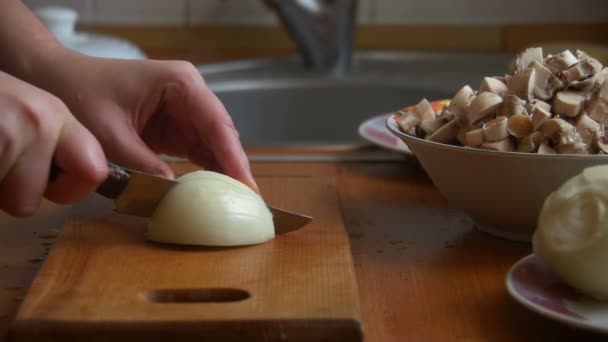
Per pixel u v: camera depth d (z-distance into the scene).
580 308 0.55
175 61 0.76
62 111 0.61
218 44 1.60
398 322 0.58
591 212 0.56
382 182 0.86
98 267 0.62
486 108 0.66
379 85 1.36
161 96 0.74
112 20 1.60
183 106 0.75
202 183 0.67
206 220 0.66
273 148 1.00
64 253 0.65
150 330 0.54
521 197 0.65
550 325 0.57
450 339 0.56
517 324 0.57
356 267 0.66
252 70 1.46
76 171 0.62
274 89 1.36
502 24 1.59
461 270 0.65
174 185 0.68
